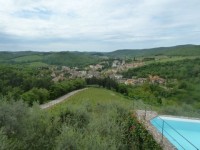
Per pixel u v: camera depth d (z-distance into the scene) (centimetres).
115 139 1419
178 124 1875
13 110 1438
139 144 1417
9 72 8569
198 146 1396
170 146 1187
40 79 9506
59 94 10294
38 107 1686
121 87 10425
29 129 1413
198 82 7625
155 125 1667
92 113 2292
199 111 3497
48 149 1356
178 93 7131
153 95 7456
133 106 2453
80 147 1165
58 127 1530
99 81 12756
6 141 1136
